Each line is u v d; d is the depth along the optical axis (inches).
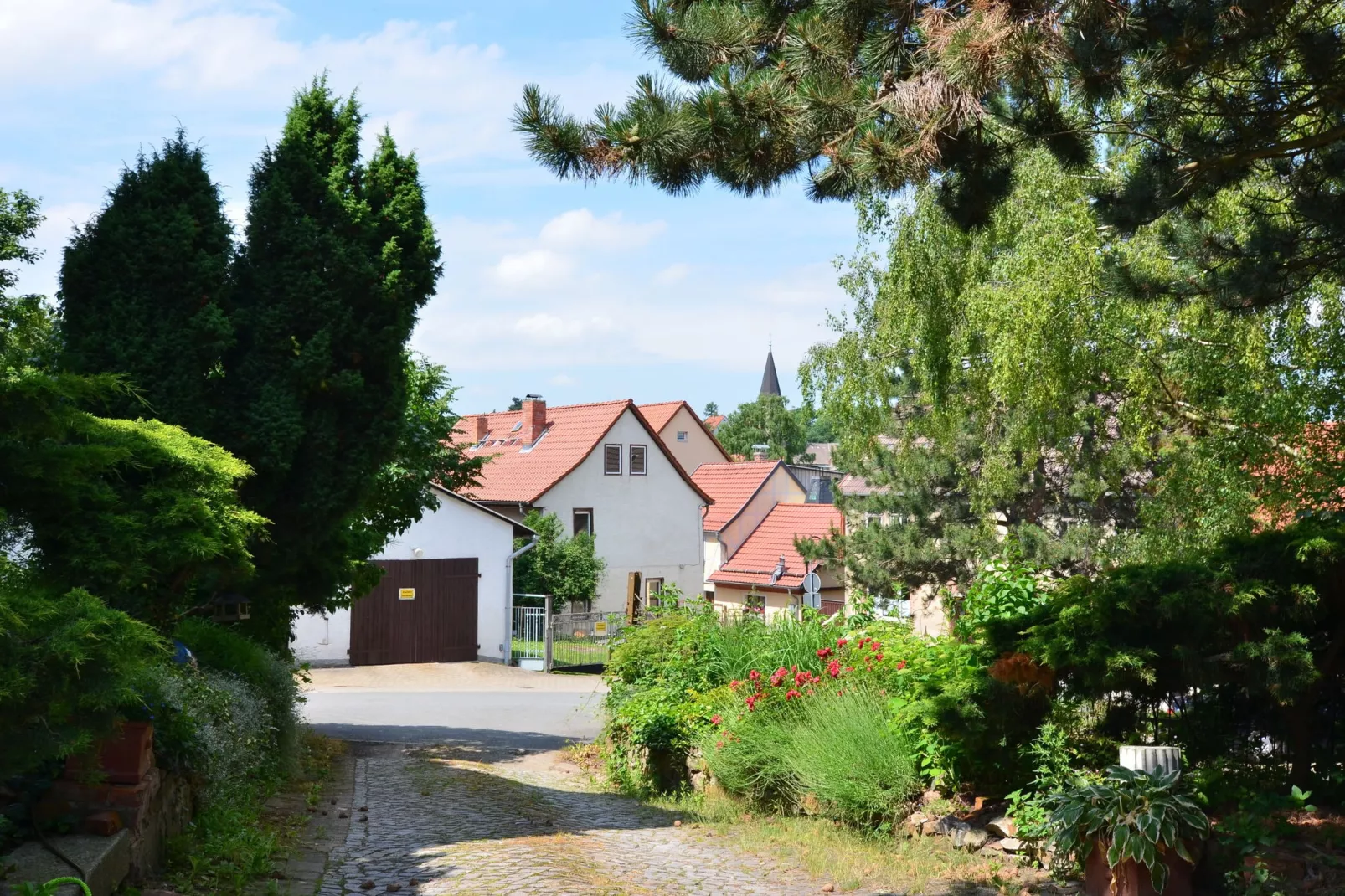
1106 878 243.9
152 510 321.4
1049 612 298.2
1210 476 511.8
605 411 1743.4
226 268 439.8
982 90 270.7
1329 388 467.2
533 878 282.7
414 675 1182.3
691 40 294.2
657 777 512.4
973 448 880.3
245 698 385.1
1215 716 294.5
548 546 1528.1
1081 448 791.1
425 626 1291.8
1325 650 282.4
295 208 467.2
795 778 401.4
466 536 1316.4
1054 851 275.3
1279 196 453.4
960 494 941.8
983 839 301.9
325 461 466.3
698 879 297.6
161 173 426.6
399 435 496.7
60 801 241.4
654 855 333.4
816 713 401.4
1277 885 226.2
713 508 2014.0
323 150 516.4
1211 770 271.4
